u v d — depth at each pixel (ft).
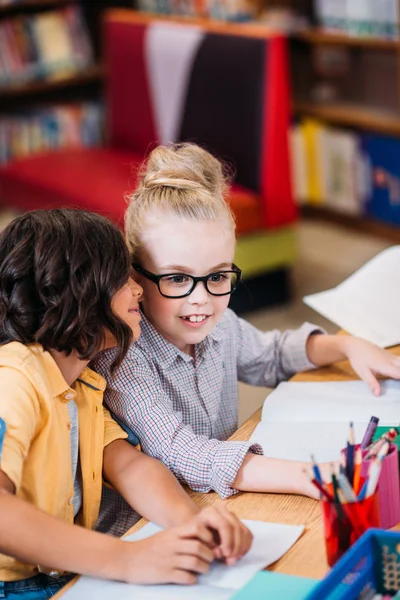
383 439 4.01
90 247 4.26
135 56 14.34
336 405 5.24
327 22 15.92
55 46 17.21
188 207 4.80
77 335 4.22
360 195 16.08
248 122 12.55
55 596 3.82
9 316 4.24
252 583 3.72
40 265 4.18
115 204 12.23
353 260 15.08
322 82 17.11
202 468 4.59
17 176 14.26
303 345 5.90
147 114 14.38
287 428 4.99
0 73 16.72
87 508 4.71
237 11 16.43
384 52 15.84
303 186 17.10
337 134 16.08
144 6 17.52
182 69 13.44
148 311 5.04
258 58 12.26
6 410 4.08
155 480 4.52
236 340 5.92
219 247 4.84
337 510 3.69
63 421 4.42
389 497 3.93
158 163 5.31
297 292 13.97
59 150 15.62
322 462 4.55
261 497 4.43
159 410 4.87
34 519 3.88
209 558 3.84
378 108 16.05
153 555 3.85
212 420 5.52
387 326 6.29
